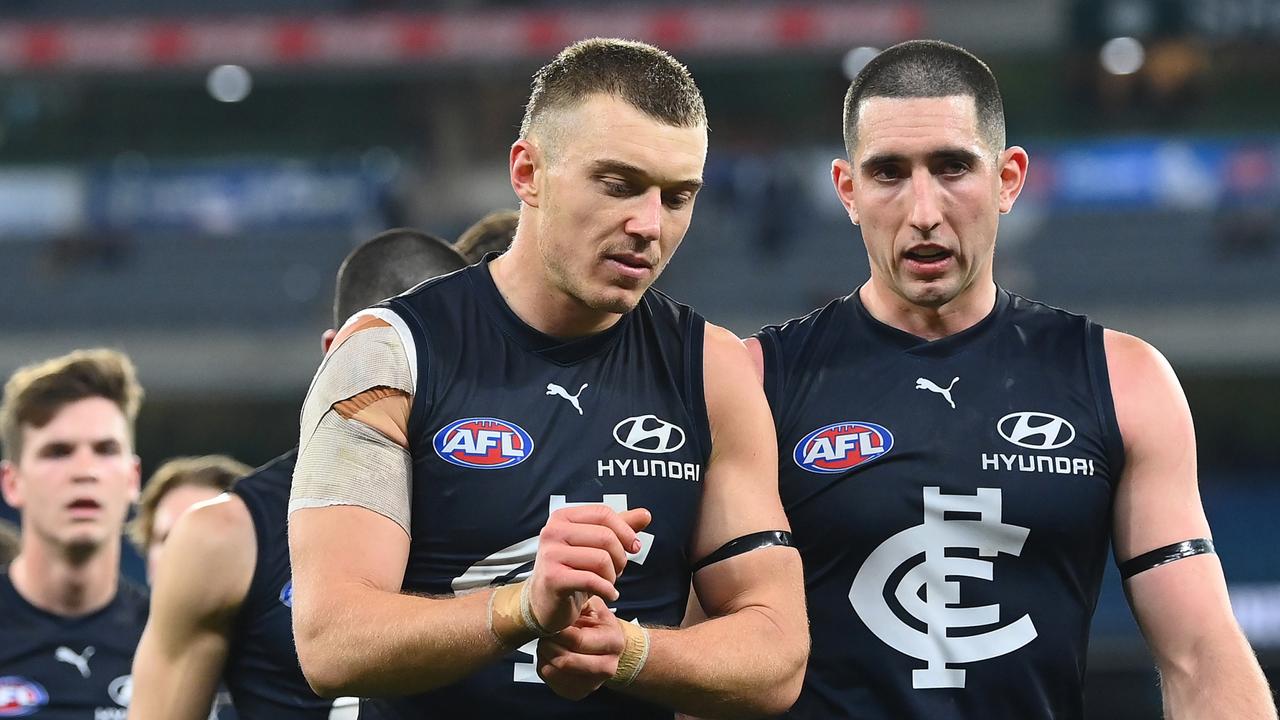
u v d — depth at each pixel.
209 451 27.81
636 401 4.71
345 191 27.69
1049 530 5.47
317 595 4.27
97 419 8.20
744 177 27.56
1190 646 5.30
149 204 28.00
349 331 4.70
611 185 4.35
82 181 28.08
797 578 4.76
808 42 26.73
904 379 5.66
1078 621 5.54
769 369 5.77
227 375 27.11
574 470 4.57
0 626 8.35
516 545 4.53
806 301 26.89
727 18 26.83
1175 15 26.28
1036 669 5.46
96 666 8.41
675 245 4.53
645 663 4.28
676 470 4.68
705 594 4.79
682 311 4.94
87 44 27.50
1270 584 22.06
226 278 28.14
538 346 4.69
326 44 27.45
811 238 27.39
